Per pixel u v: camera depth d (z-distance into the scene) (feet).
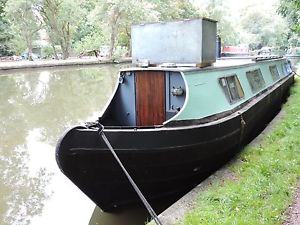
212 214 15.94
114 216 20.34
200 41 23.47
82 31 191.11
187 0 167.43
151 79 23.08
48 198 23.67
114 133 18.20
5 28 148.66
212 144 21.53
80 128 17.81
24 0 125.49
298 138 25.95
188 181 21.94
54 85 77.97
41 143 35.42
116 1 131.75
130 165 18.93
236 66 29.50
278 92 41.91
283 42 200.75
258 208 16.26
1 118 46.91
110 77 92.27
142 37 25.84
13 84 79.71
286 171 20.27
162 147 19.07
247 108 27.32
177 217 16.40
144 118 23.62
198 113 21.62
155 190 20.74
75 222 20.38
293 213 15.79
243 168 21.56
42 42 191.11
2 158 31.14
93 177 18.85
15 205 22.75
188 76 21.83
